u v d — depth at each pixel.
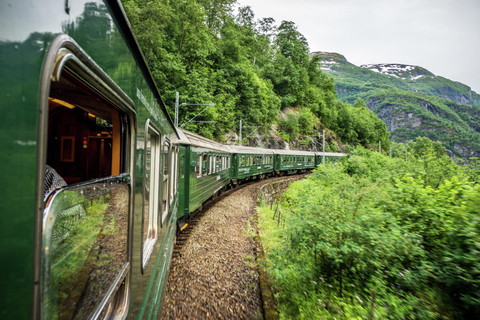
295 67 59.03
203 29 26.78
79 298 1.03
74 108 2.52
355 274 4.23
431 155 8.58
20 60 0.70
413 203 4.82
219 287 4.88
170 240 4.84
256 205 12.50
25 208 0.72
